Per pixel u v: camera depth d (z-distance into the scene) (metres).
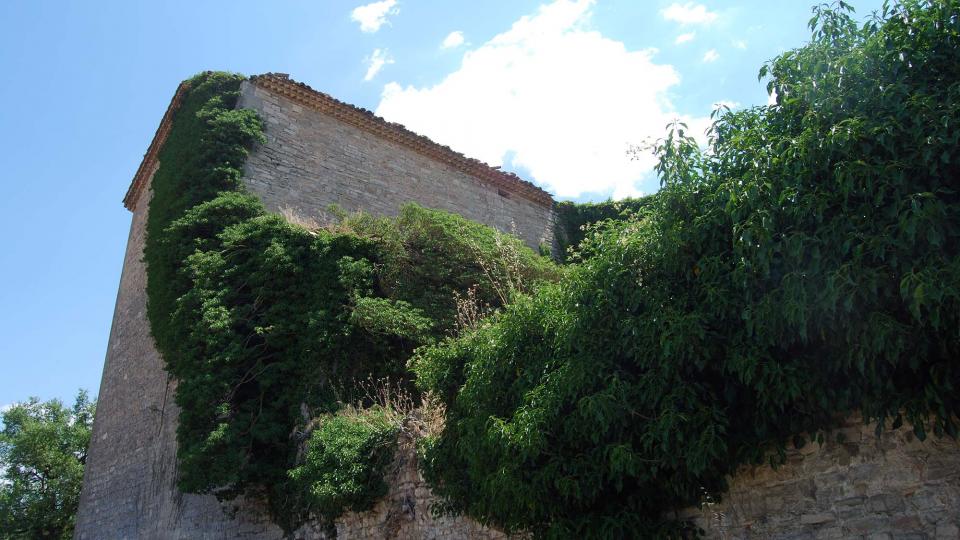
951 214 5.09
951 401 5.21
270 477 13.17
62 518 34.16
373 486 10.66
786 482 6.27
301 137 19.75
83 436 37.31
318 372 14.08
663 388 6.44
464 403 8.48
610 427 6.79
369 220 16.86
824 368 5.91
